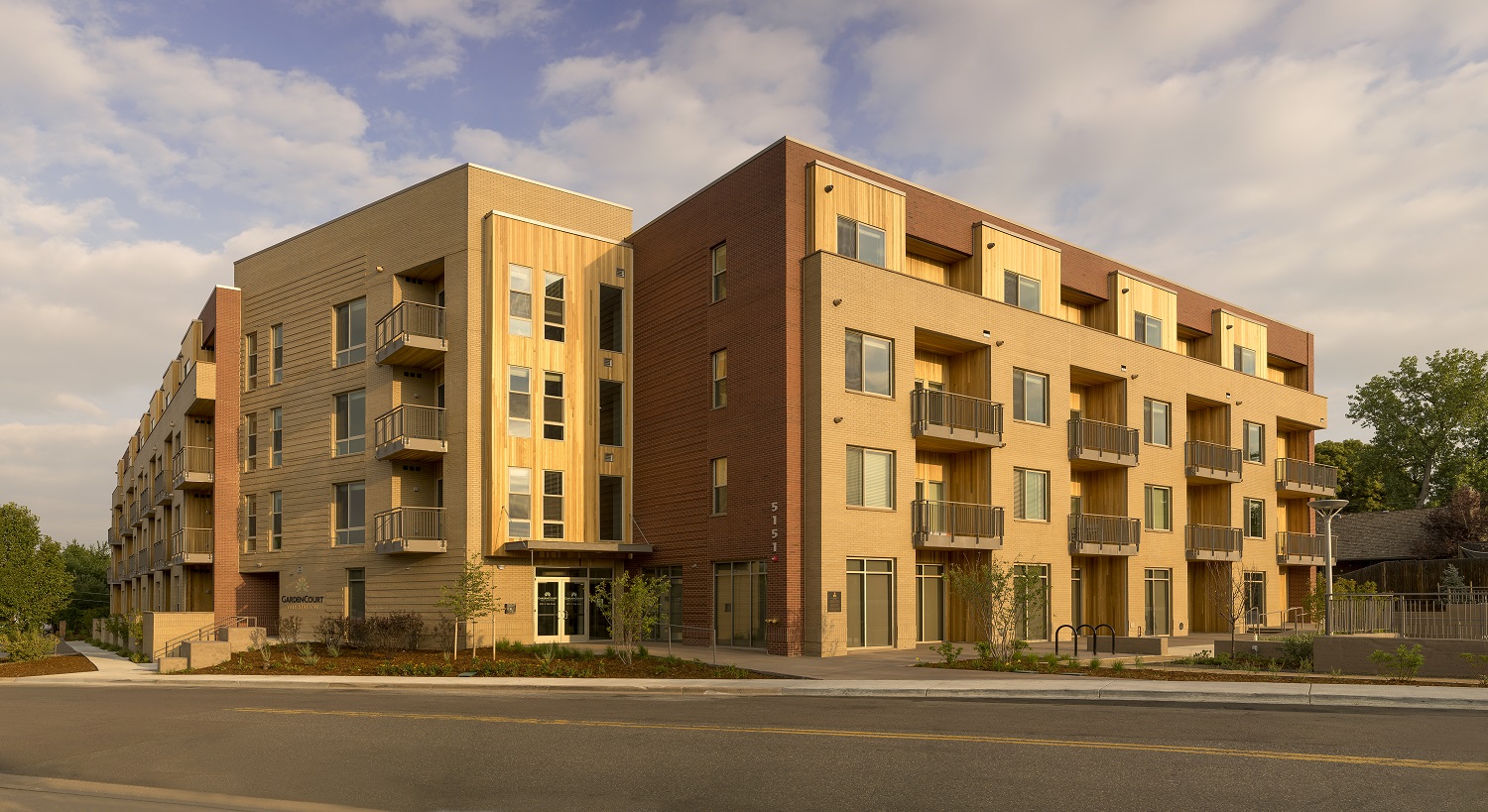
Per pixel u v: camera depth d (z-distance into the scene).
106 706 17.06
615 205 32.97
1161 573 35.25
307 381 32.94
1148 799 8.68
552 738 12.40
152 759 11.47
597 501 30.52
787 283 26.23
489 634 27.73
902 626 26.86
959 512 28.84
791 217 26.55
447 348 29.17
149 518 50.28
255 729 13.68
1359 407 63.88
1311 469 43.62
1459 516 48.47
